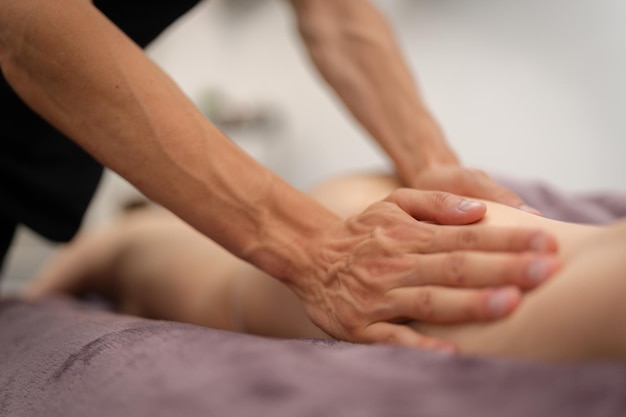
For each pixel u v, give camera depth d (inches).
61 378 17.6
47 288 51.6
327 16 40.1
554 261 15.8
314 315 20.7
